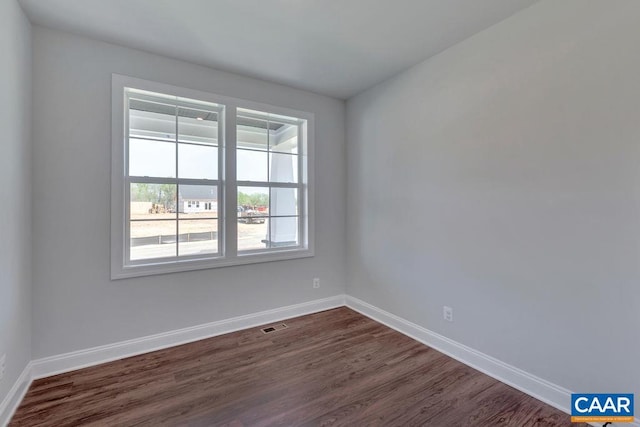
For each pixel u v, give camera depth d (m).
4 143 1.68
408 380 2.10
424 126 2.64
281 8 1.95
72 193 2.20
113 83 2.33
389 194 3.02
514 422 1.69
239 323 2.93
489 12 1.98
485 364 2.19
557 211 1.80
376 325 3.05
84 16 2.01
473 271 2.27
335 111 3.54
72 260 2.21
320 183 3.45
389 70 2.82
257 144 3.14
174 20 2.07
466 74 2.30
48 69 2.12
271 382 2.06
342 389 1.99
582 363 1.71
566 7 1.75
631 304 1.54
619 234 1.57
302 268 3.33
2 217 1.66
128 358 2.37
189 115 2.75
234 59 2.61
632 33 1.52
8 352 1.73
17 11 1.85
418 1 1.88
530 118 1.92
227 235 2.87
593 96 1.65
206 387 2.00
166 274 2.57
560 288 1.80
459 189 2.36
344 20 2.07
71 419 1.70
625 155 1.55
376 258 3.19
